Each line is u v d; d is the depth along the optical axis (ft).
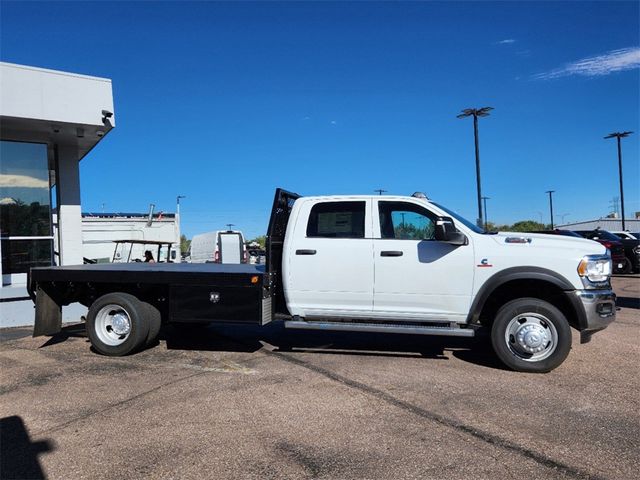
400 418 15.06
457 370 20.31
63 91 35.24
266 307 22.50
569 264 20.01
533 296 21.58
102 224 75.72
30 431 14.30
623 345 24.56
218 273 22.47
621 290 48.55
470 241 20.99
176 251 80.38
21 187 37.96
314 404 16.31
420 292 21.31
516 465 12.05
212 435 13.89
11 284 37.17
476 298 20.79
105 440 13.62
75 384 18.78
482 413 15.46
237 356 23.06
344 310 22.15
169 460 12.41
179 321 22.91
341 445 13.21
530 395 17.16
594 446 13.09
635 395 17.15
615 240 64.64
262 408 15.98
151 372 20.42
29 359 22.94
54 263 39.58
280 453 12.77
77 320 34.24
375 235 21.97
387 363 21.49
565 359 21.31
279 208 24.20
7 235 37.27
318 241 22.27
